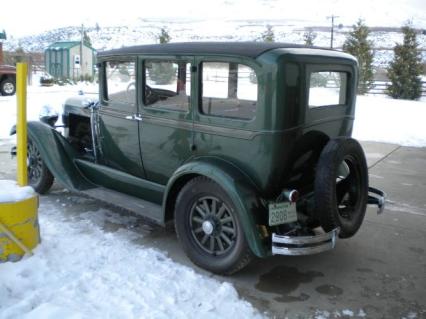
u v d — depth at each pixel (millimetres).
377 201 4316
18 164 3932
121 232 4562
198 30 142500
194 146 3959
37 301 3195
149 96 4332
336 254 4328
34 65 34562
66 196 5637
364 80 25938
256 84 3465
